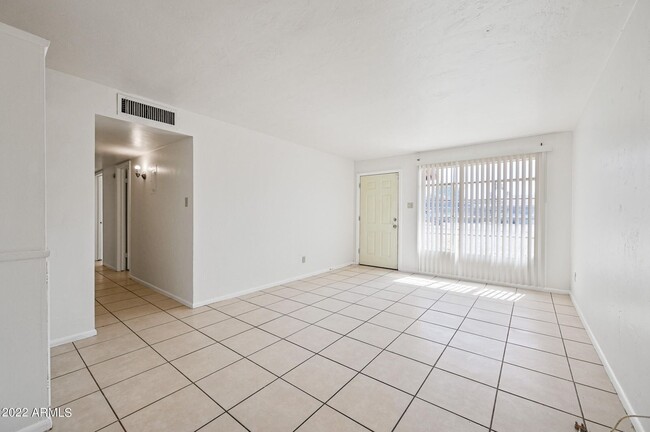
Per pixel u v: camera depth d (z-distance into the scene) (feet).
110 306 11.05
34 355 4.79
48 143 7.63
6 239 4.60
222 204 11.87
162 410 5.25
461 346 7.82
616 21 5.64
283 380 6.20
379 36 6.15
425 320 9.70
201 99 9.59
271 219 14.07
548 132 12.99
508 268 14.12
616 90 6.39
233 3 5.18
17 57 4.71
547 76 7.86
